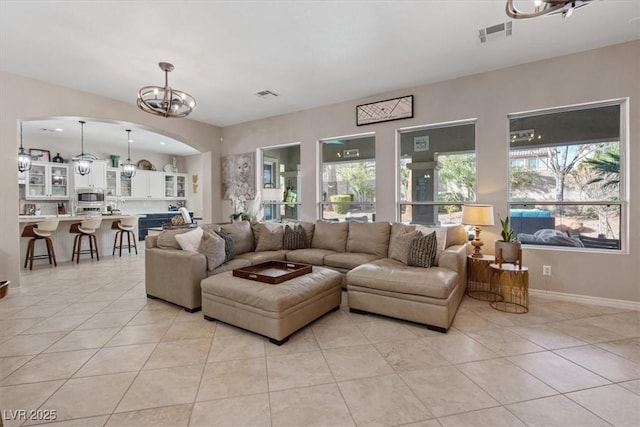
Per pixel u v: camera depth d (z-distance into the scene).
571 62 3.38
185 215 6.06
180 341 2.52
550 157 3.63
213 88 4.34
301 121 5.38
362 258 3.85
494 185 3.80
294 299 2.56
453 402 1.76
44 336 2.60
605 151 3.37
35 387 1.89
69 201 7.59
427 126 4.29
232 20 2.70
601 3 2.52
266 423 1.61
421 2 2.48
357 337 2.59
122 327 2.79
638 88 3.12
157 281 3.49
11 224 3.78
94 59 3.42
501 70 3.73
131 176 8.08
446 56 3.42
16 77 3.79
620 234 3.30
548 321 2.88
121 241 6.58
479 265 3.56
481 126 3.87
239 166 6.20
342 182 5.12
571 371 2.06
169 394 1.84
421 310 2.75
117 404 1.74
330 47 3.20
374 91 4.46
